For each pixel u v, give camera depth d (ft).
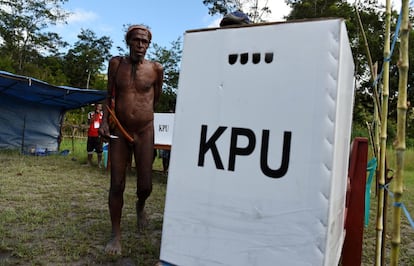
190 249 4.39
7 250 10.23
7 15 111.65
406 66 4.32
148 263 9.78
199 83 4.40
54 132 43.39
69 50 152.15
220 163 4.24
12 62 111.24
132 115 10.66
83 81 152.76
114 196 10.46
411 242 14.08
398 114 4.41
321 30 3.74
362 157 8.01
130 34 10.69
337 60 3.67
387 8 5.81
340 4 73.56
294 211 3.81
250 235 4.04
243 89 4.12
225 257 4.18
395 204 4.47
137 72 10.73
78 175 24.93
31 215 13.85
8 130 39.22
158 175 26.99
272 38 3.97
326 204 3.67
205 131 4.34
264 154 3.99
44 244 10.82
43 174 24.39
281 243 3.88
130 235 12.05
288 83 3.88
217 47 4.30
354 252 7.75
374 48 68.49
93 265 9.53
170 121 24.95
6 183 20.18
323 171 3.69
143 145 10.99
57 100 38.37
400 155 4.41
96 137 30.04
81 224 13.25
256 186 4.02
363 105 59.93
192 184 4.40
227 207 4.17
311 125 3.76
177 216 4.48
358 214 7.79
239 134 4.13
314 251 3.72
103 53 155.74
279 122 3.92
